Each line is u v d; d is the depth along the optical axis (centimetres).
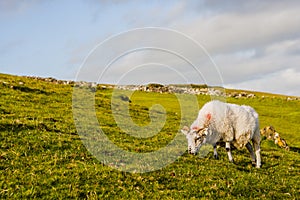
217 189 1247
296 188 1470
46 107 2577
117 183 1170
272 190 1370
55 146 1480
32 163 1234
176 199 1112
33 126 1759
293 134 3972
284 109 5706
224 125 1680
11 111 2122
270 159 2033
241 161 1820
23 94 2903
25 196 977
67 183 1102
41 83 4009
